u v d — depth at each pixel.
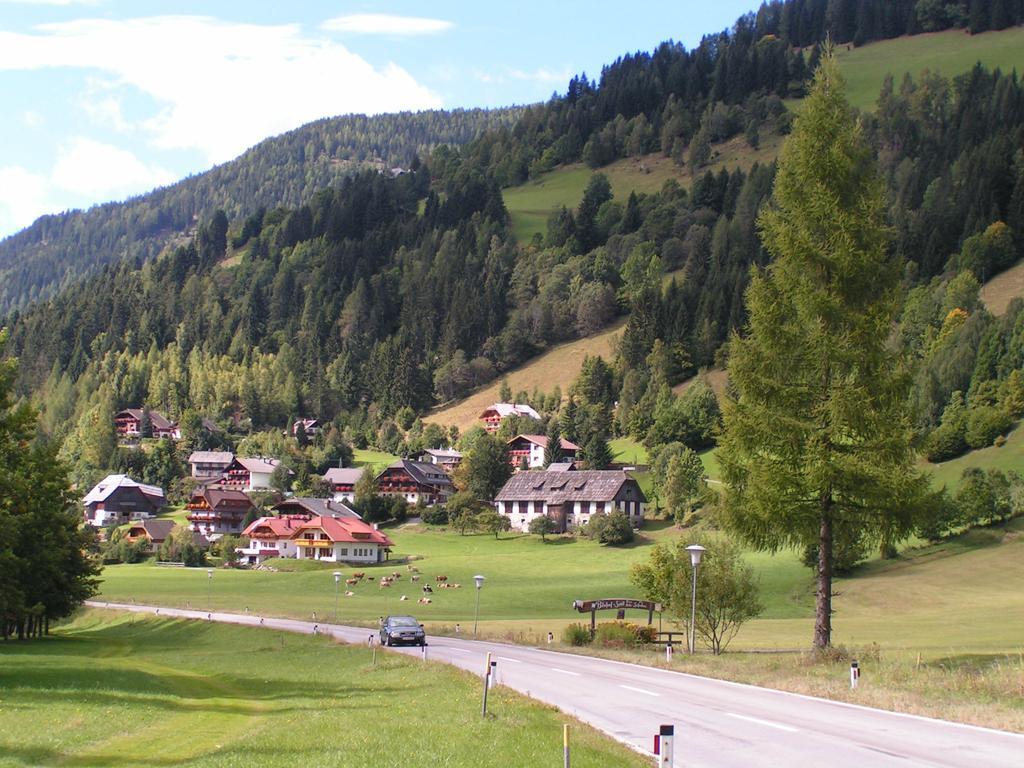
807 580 105.06
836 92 39.44
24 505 57.03
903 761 18.34
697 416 194.12
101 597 109.00
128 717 28.75
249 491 197.50
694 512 150.88
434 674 38.22
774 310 38.94
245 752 21.61
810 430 38.09
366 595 112.94
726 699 28.89
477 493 188.25
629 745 20.78
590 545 144.88
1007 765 17.84
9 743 23.95
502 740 21.17
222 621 82.06
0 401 47.56
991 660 39.28
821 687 30.25
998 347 169.25
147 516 190.25
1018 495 117.06
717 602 51.81
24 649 63.91
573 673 38.22
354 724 25.09
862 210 38.84
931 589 95.38
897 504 37.41
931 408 164.50
